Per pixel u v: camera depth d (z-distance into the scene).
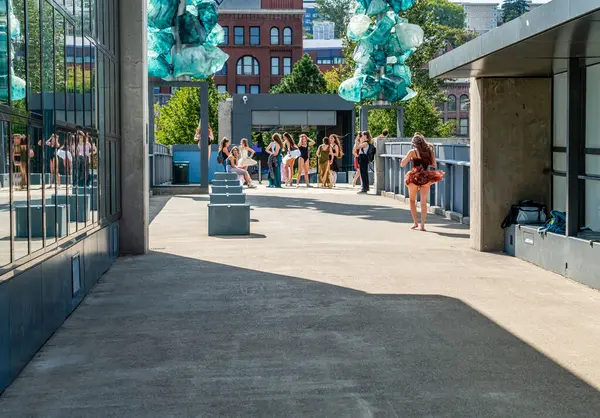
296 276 9.37
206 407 4.61
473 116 11.79
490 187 11.51
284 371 5.36
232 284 8.83
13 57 5.42
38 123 6.13
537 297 8.05
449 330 6.56
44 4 6.42
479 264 10.34
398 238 13.30
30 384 5.10
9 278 5.14
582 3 6.64
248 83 105.44
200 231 14.43
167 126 76.00
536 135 11.48
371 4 28.28
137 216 11.32
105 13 9.89
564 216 9.98
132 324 6.85
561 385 5.02
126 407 4.62
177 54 25.09
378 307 7.52
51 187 6.55
